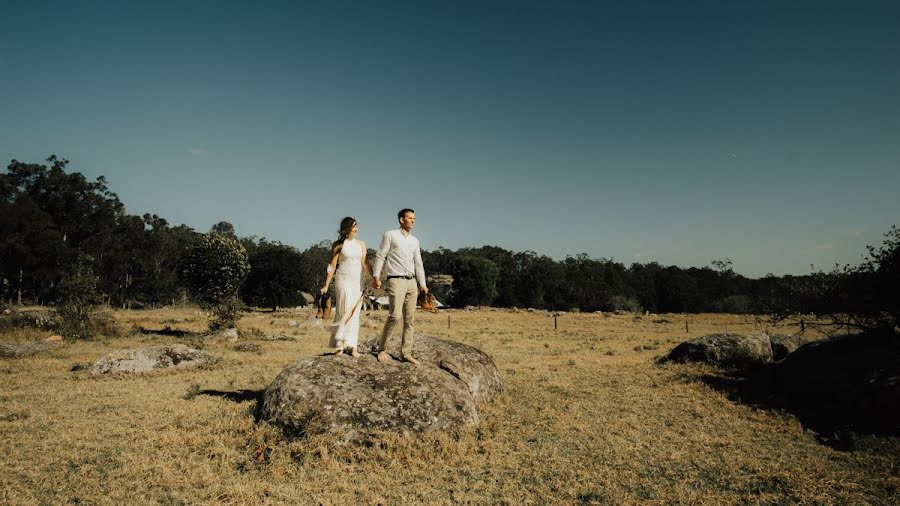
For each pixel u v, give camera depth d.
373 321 35.84
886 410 7.07
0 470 5.46
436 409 6.68
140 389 9.79
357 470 5.54
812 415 7.95
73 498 4.80
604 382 10.93
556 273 85.69
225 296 23.47
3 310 34.94
